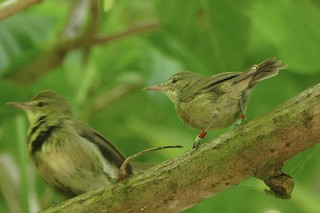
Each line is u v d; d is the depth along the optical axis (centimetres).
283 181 780
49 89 1368
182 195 814
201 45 1281
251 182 987
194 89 1035
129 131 1537
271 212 1503
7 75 1358
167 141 1516
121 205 832
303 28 1408
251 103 1572
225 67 1284
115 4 1451
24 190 1236
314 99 761
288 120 767
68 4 1490
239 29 1270
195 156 805
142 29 1368
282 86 1578
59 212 852
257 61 1545
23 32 1403
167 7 1266
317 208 1517
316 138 764
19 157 1266
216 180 801
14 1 926
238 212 1571
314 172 1612
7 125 1341
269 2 1366
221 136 802
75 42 1348
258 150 779
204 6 1261
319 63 1444
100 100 1515
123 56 1523
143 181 825
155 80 1483
